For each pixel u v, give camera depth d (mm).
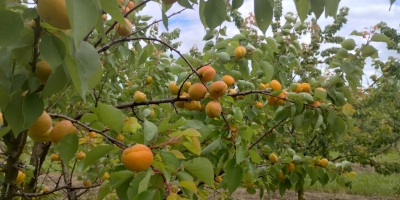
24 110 968
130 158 1090
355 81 2602
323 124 2695
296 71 5629
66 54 829
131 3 2326
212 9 1002
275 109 2994
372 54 2564
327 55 6074
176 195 1062
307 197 7305
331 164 3145
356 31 2586
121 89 3721
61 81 953
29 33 905
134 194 1188
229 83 2271
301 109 2490
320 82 2918
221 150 2287
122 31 1993
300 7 956
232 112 2070
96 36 2938
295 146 5402
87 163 1254
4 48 923
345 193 7871
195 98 1882
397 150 7312
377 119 7383
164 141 1324
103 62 3055
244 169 2146
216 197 4934
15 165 1486
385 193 7934
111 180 1429
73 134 1237
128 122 1597
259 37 2947
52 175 6617
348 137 5684
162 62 3582
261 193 3594
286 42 3535
